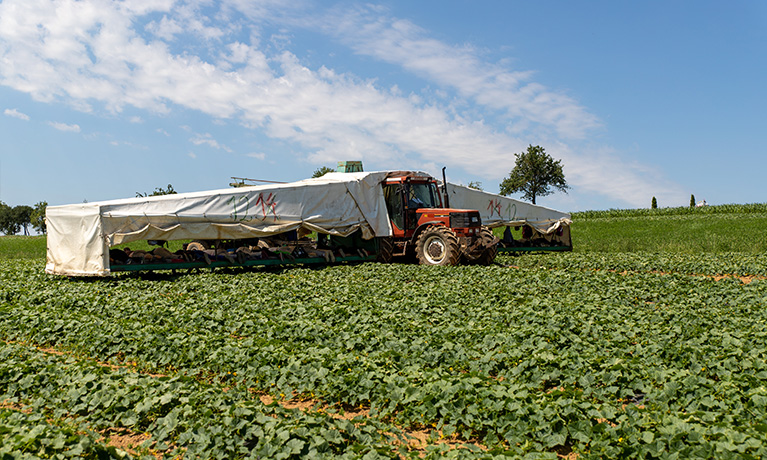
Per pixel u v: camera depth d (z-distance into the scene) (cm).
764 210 4625
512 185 6662
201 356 646
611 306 894
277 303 971
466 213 1571
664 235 2812
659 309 886
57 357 646
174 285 1218
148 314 880
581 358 584
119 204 1330
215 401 480
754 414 436
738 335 661
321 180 1747
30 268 1692
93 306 965
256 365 590
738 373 540
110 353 692
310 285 1198
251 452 395
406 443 441
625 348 648
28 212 12175
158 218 1370
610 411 445
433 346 659
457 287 1105
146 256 1391
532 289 1099
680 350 603
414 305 911
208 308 942
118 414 477
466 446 425
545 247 2164
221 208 1458
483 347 656
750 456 351
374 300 965
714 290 1066
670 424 414
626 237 2783
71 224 1373
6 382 564
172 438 452
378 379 532
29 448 389
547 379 546
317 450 392
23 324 829
